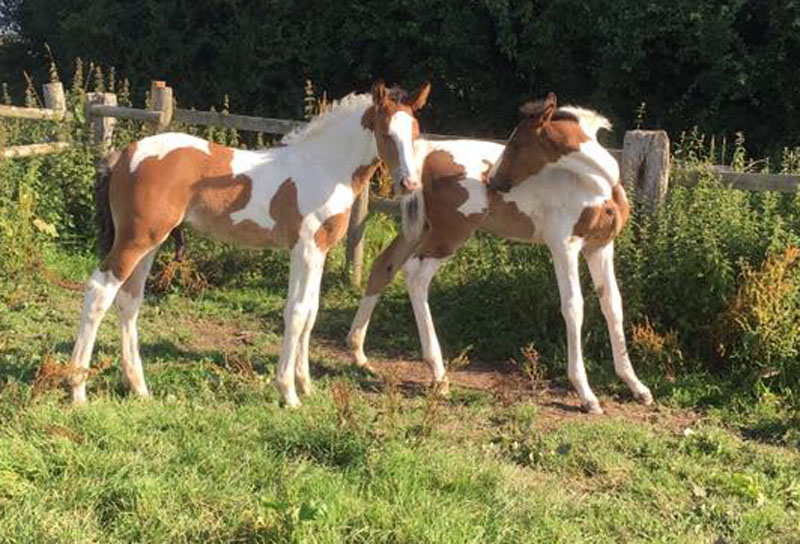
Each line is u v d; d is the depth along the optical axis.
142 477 3.83
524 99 14.80
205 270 8.34
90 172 8.92
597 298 6.41
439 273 7.55
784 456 4.93
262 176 5.07
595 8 12.93
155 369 5.77
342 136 5.13
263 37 15.71
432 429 4.88
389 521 3.62
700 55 12.27
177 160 4.91
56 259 8.31
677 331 6.23
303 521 3.48
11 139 9.18
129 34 17.28
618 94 13.27
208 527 3.53
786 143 12.40
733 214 6.29
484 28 14.19
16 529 3.37
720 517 4.15
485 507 3.91
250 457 4.21
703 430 5.24
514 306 6.82
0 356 5.70
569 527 3.84
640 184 6.53
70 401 4.84
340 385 5.20
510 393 5.83
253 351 6.48
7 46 21.98
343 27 15.14
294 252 5.12
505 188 5.65
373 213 8.98
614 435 5.09
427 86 5.14
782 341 5.78
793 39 12.06
